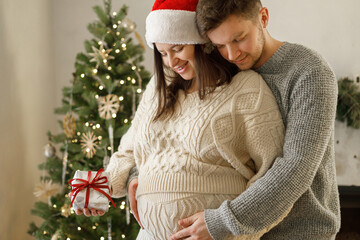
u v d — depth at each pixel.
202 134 1.11
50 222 2.29
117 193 1.32
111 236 2.19
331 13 2.70
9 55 2.54
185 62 1.16
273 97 1.13
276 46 1.16
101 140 2.24
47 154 2.42
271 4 2.76
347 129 2.69
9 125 2.54
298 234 1.17
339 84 2.61
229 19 0.99
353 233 2.78
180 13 1.09
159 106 1.21
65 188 2.37
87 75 2.31
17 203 2.67
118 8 3.06
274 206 1.02
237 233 1.01
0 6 2.42
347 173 2.72
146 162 1.24
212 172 1.12
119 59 2.32
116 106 2.10
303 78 1.06
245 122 1.10
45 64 3.06
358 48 2.69
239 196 1.04
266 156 1.08
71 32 3.17
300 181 1.02
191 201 1.10
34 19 2.89
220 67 1.15
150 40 1.16
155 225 1.15
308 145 1.02
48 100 3.13
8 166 2.54
